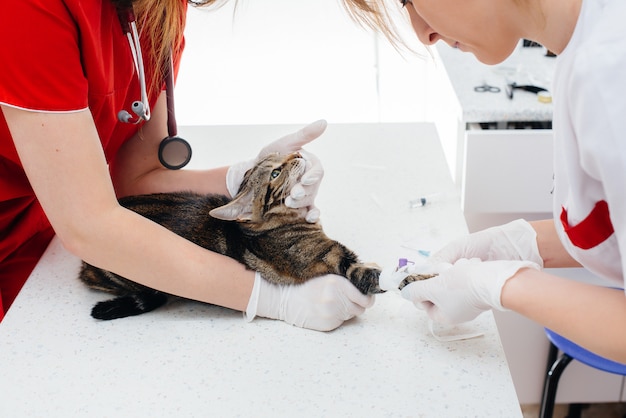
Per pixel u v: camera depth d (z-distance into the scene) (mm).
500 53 868
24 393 870
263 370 898
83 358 926
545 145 1647
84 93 858
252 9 2461
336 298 947
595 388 1900
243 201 999
